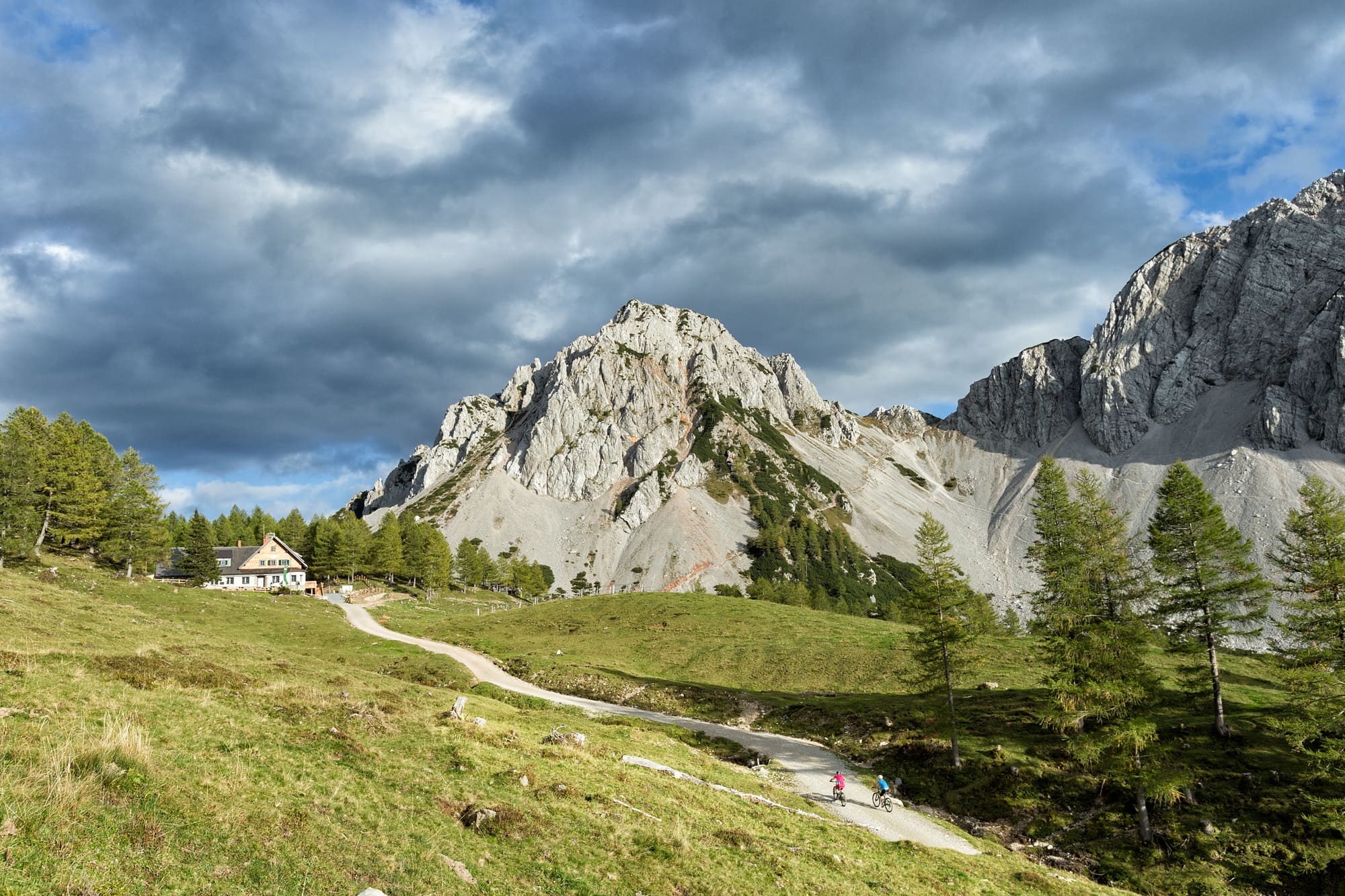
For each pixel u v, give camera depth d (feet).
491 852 59.47
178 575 433.48
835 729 180.96
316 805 58.29
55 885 35.65
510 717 144.25
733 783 118.32
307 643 281.54
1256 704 157.38
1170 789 118.73
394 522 604.90
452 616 400.88
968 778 143.54
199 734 68.54
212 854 44.42
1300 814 116.16
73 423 347.36
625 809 79.05
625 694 224.12
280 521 640.17
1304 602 133.08
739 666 249.55
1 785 43.19
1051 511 165.68
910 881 82.64
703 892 61.72
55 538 319.27
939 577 159.43
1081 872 115.96
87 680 78.02
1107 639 136.98
